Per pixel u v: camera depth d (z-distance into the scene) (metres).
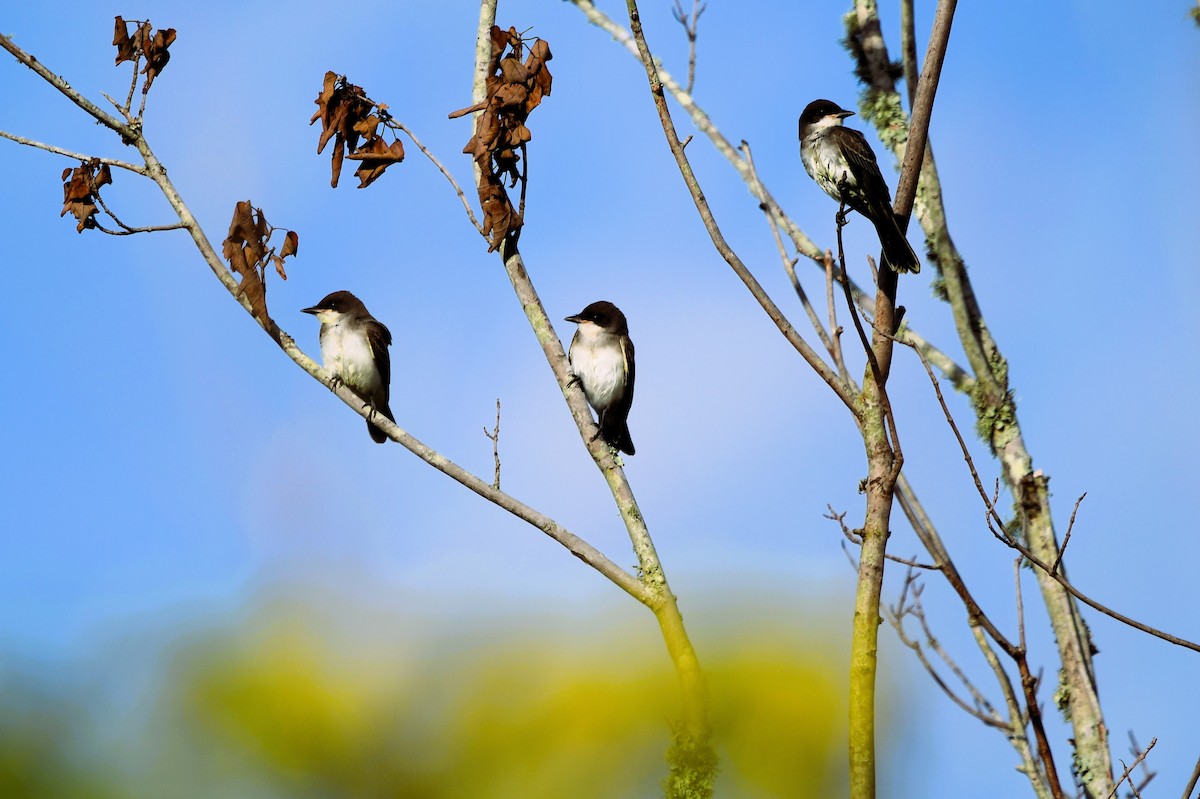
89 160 12.76
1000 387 13.62
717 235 9.77
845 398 9.33
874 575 8.52
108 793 6.66
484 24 13.07
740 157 14.02
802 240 12.98
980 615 9.22
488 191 12.67
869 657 7.70
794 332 9.55
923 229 14.48
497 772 6.86
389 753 6.85
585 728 6.92
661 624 7.25
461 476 10.91
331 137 13.05
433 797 6.86
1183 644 8.38
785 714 6.92
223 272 12.88
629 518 10.65
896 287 9.55
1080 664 11.81
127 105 12.99
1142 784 9.16
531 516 10.62
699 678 6.98
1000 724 9.51
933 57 9.84
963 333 13.98
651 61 10.06
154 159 12.91
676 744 6.82
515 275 12.54
